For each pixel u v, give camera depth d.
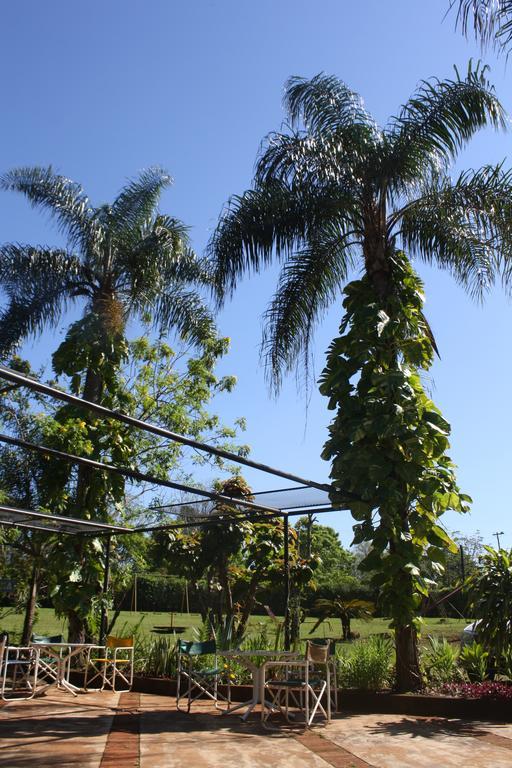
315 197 9.16
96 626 11.26
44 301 12.38
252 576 12.52
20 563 11.87
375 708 7.39
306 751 5.31
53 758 4.89
